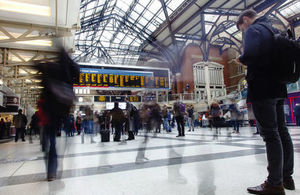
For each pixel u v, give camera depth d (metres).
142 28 26.19
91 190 1.79
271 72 1.59
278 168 1.55
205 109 22.75
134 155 3.63
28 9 6.71
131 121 7.27
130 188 1.81
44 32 8.01
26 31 8.02
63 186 1.93
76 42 29.00
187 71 28.64
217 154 3.35
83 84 15.63
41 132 2.22
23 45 9.81
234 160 2.82
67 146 5.62
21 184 2.04
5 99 13.37
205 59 24.58
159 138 7.11
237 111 9.05
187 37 25.75
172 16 22.48
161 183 1.91
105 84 16.16
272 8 18.81
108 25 28.38
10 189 1.88
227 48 30.73
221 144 4.72
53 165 2.19
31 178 2.29
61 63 2.25
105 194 1.68
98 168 2.66
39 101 2.22
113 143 6.22
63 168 2.71
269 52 1.57
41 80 2.22
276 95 1.60
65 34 7.89
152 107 3.35
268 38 1.58
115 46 32.62
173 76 30.12
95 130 11.38
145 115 3.31
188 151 3.79
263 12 20.91
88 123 9.61
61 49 2.30
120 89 16.47
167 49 28.81
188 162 2.80
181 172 2.28
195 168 2.44
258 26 1.65
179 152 3.71
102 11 22.70
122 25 26.39
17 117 9.63
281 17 21.42
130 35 28.72
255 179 1.94
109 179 2.11
